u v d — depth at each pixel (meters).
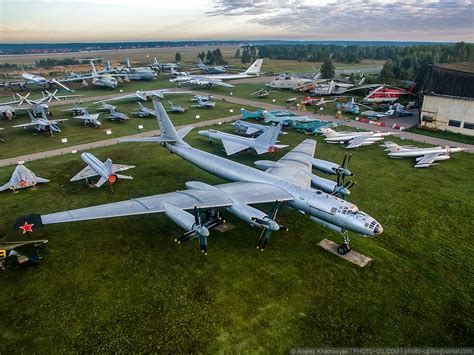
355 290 21.80
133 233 28.02
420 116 63.12
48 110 71.31
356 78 127.50
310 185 31.33
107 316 19.50
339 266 24.17
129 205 25.47
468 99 55.84
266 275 23.06
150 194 35.09
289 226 29.44
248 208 25.00
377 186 37.47
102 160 44.56
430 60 117.81
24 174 36.12
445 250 26.12
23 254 23.11
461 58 129.38
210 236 27.58
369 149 50.25
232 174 32.88
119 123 65.25
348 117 71.56
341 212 24.88
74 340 17.91
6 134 57.44
